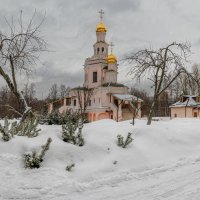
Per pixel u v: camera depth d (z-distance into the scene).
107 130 11.72
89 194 7.30
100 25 64.56
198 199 7.03
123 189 7.78
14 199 6.77
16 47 12.40
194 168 10.28
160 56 16.03
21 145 8.62
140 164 9.87
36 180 7.52
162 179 8.85
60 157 8.73
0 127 8.79
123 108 58.53
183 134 13.30
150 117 15.38
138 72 16.30
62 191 7.29
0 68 11.87
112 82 61.59
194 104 55.03
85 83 64.75
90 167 8.74
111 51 63.00
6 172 7.62
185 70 16.14
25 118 11.44
